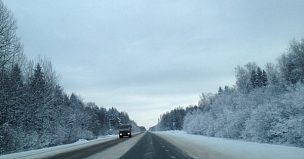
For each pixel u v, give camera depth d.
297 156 10.85
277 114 21.55
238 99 34.31
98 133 71.81
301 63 37.50
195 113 77.69
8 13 22.19
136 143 25.59
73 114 40.66
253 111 24.33
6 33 21.75
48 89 31.08
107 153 15.55
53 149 20.08
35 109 28.12
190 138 33.41
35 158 13.74
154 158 12.57
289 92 22.77
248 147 15.82
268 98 28.95
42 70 31.47
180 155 13.45
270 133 21.81
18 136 23.58
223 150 15.05
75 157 13.70
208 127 42.59
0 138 20.47
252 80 49.22
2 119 23.48
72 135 37.66
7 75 22.73
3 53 21.70
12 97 23.16
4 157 14.57
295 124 18.36
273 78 45.47
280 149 13.72
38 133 29.55
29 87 28.06
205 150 15.66
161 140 30.73
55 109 33.22
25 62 27.25
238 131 29.22
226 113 33.66
